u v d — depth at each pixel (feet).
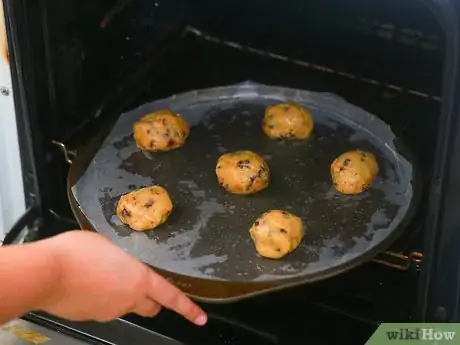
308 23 4.30
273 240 3.41
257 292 3.31
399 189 3.68
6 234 3.66
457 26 2.94
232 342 3.52
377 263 3.72
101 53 3.90
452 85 3.00
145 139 3.83
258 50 4.46
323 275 3.35
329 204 3.64
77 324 3.56
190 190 3.71
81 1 3.68
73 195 3.60
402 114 4.16
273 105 3.99
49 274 2.91
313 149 3.88
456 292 3.28
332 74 4.35
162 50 4.33
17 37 3.40
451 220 3.17
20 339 3.62
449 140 3.06
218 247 3.49
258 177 3.67
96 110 3.97
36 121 3.57
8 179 3.79
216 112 4.05
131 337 3.52
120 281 3.03
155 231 3.54
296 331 3.55
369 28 4.18
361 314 3.58
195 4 4.41
